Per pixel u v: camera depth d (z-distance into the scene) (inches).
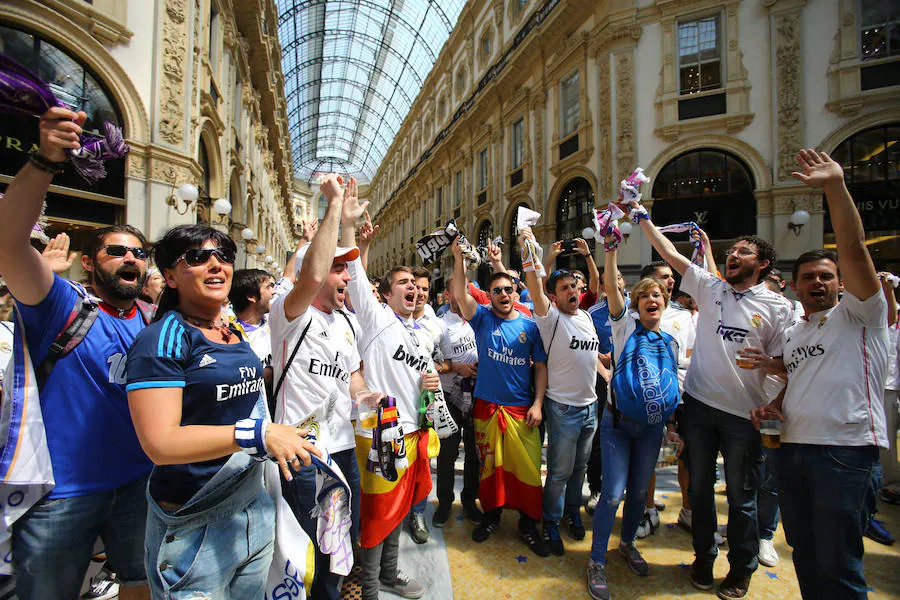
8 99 42.5
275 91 752.3
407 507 86.6
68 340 59.0
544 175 541.3
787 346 77.9
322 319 76.0
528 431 109.2
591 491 129.4
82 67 245.3
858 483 67.7
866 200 354.6
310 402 71.6
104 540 63.8
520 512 108.7
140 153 265.3
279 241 1153.4
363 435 83.3
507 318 115.6
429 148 1003.9
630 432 94.5
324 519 65.8
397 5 956.6
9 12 213.2
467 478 122.3
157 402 44.0
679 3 400.8
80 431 58.7
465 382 126.1
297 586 58.5
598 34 443.2
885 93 343.3
